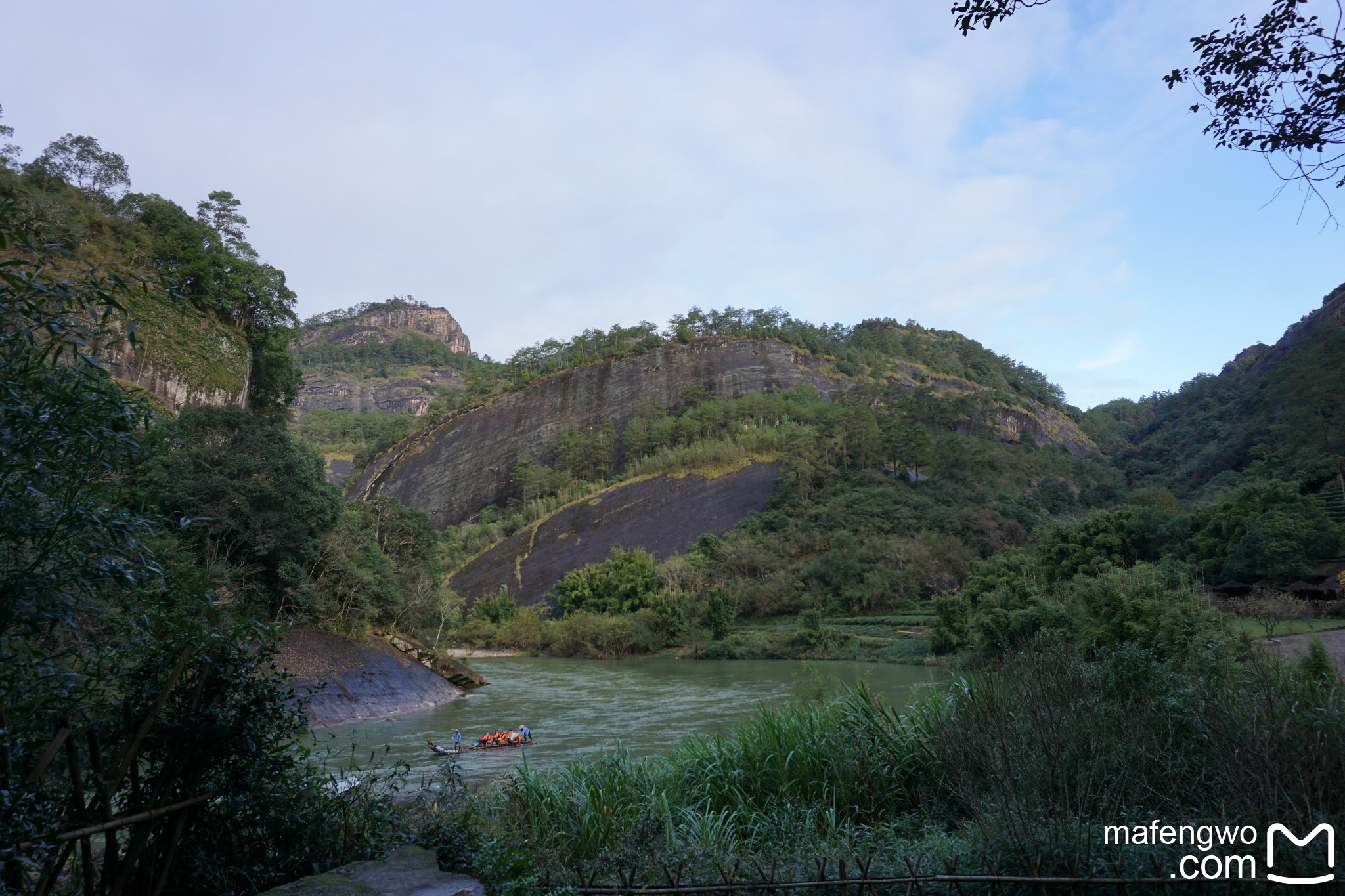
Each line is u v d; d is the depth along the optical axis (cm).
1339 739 487
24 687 354
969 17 637
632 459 15312
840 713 844
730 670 5825
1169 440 17700
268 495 3725
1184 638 877
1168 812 547
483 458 17188
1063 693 630
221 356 5225
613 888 460
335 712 3209
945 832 639
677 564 9706
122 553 383
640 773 856
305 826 488
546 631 8694
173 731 403
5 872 325
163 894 419
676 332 18875
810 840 638
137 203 5888
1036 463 15275
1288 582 4838
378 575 4606
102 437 368
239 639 447
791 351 18375
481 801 759
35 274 381
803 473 11731
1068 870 472
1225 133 641
